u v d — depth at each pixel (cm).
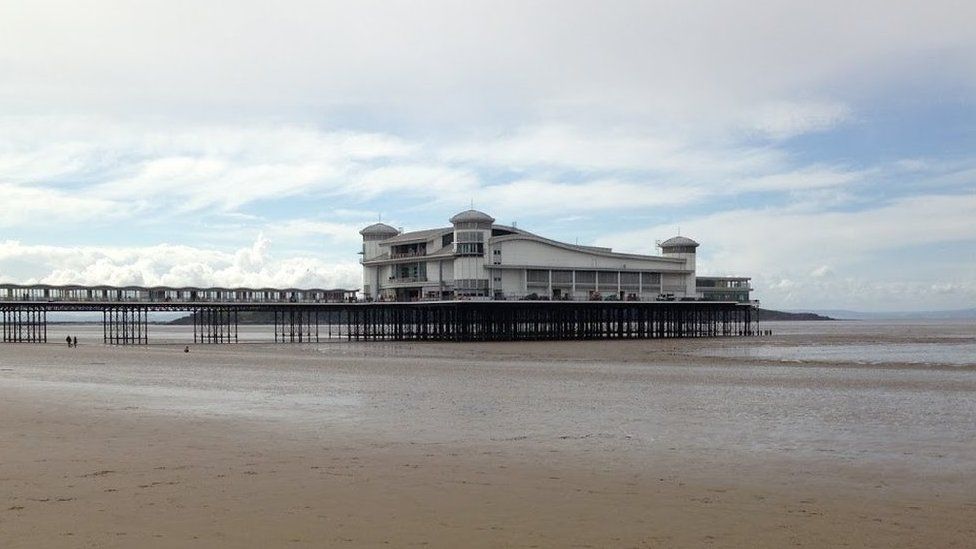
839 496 1500
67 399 3134
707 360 5775
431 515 1331
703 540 1205
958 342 9294
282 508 1368
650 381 3988
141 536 1195
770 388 3619
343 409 2838
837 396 3288
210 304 9219
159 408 2845
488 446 2034
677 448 2020
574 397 3247
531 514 1343
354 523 1278
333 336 11956
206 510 1350
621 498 1465
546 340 9381
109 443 2033
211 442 2070
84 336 14450
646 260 10681
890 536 1235
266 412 2744
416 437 2183
